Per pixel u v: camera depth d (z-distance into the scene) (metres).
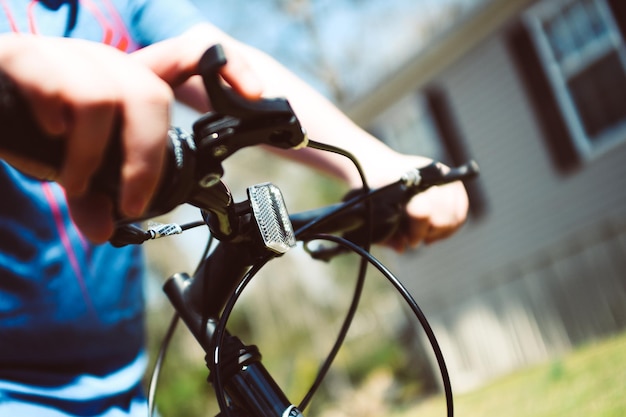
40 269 0.99
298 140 0.61
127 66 0.51
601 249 9.76
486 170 11.07
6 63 0.46
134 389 1.13
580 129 9.88
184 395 15.28
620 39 9.00
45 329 0.98
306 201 24.92
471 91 10.99
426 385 13.34
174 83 0.73
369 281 25.88
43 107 0.46
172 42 0.72
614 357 4.80
